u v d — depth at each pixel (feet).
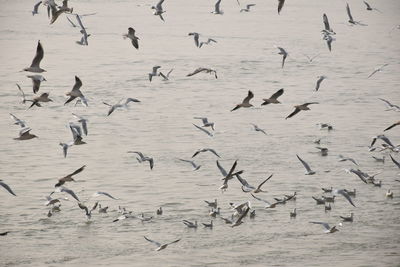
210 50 461.78
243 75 387.75
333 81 377.71
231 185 228.84
